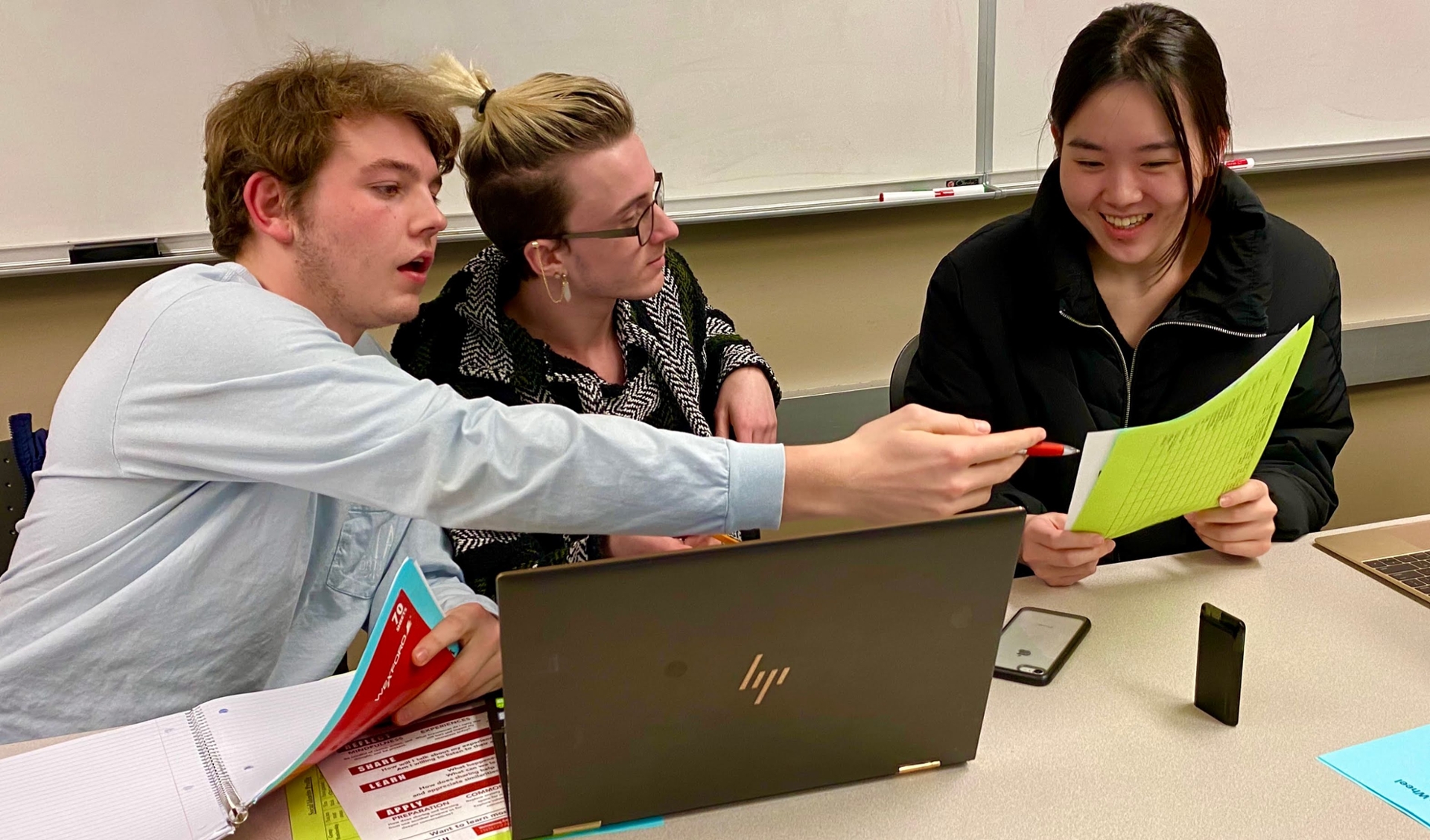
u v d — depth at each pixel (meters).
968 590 0.74
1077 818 0.76
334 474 0.87
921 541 0.71
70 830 0.75
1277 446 1.37
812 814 0.78
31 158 1.64
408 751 0.88
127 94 1.65
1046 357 1.41
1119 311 1.40
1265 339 1.34
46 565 0.96
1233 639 0.84
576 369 1.34
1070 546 1.09
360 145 0.96
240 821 0.76
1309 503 1.28
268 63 1.70
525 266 1.30
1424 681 0.91
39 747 0.88
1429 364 2.42
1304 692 0.90
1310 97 2.17
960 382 1.47
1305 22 2.12
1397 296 2.42
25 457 1.32
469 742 0.89
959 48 2.01
